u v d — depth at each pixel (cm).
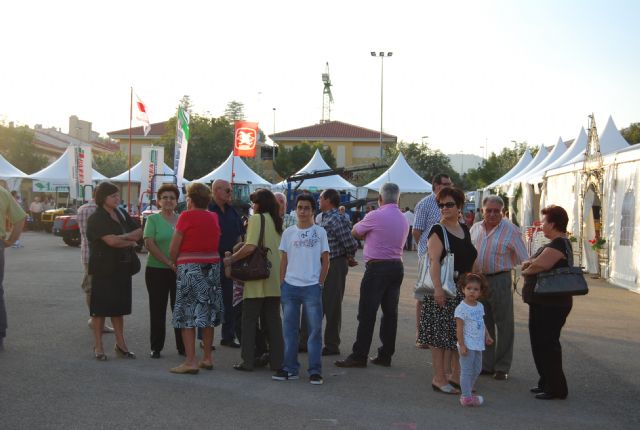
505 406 592
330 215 803
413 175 3428
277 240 698
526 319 1070
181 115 2344
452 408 580
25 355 725
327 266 675
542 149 3019
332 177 3469
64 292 1220
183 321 673
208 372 684
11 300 1112
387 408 574
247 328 695
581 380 689
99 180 3888
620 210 1508
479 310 598
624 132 4741
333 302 797
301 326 817
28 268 1612
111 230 716
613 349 843
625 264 1469
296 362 671
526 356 805
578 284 608
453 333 623
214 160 5988
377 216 735
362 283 739
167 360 732
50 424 500
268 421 526
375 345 854
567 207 1892
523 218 2508
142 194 2517
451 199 633
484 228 713
